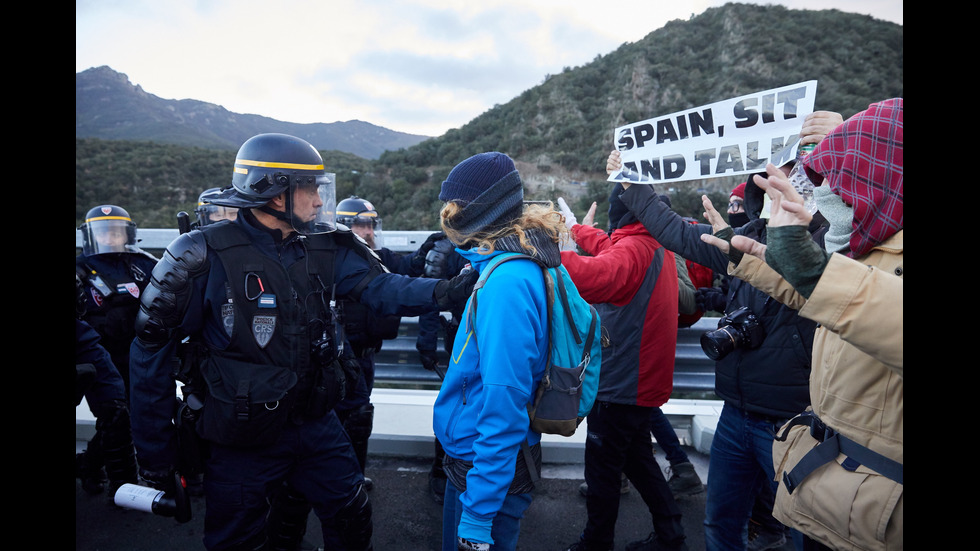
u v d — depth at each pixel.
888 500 1.13
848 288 1.06
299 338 1.89
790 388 1.90
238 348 1.82
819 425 1.33
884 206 1.15
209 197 1.89
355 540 2.10
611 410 2.39
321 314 1.98
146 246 5.19
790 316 1.90
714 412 3.89
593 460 2.46
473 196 1.50
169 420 1.87
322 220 2.04
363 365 3.07
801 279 1.11
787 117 1.97
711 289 2.98
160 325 1.77
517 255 1.48
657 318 2.32
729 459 2.16
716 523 2.21
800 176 1.92
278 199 1.89
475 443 1.41
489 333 1.41
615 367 2.35
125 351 3.36
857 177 1.19
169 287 1.75
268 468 1.90
